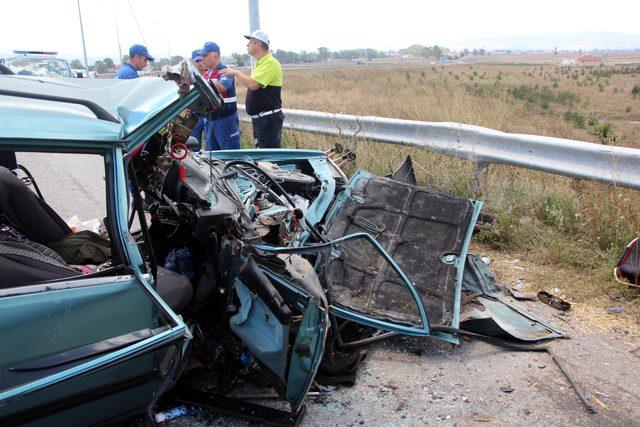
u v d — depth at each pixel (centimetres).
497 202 552
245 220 308
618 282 427
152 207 324
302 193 430
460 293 383
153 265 252
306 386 274
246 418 286
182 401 296
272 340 271
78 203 525
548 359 351
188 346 259
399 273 346
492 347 367
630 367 339
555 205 528
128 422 246
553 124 921
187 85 240
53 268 239
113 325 226
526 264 474
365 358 352
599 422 292
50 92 264
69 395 215
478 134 567
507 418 296
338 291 365
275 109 671
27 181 349
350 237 337
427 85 2044
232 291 283
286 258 308
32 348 207
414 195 455
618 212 477
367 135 685
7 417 201
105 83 311
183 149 289
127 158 239
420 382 328
